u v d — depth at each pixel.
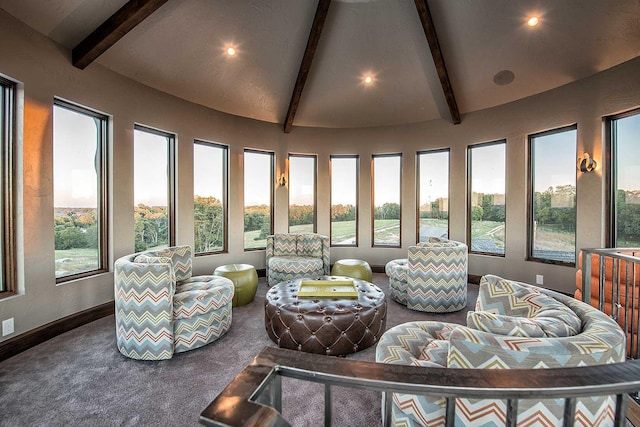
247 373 0.69
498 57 3.85
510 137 4.35
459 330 1.25
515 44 3.64
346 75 4.60
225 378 2.12
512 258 4.36
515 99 4.27
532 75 3.88
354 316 2.44
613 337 1.21
